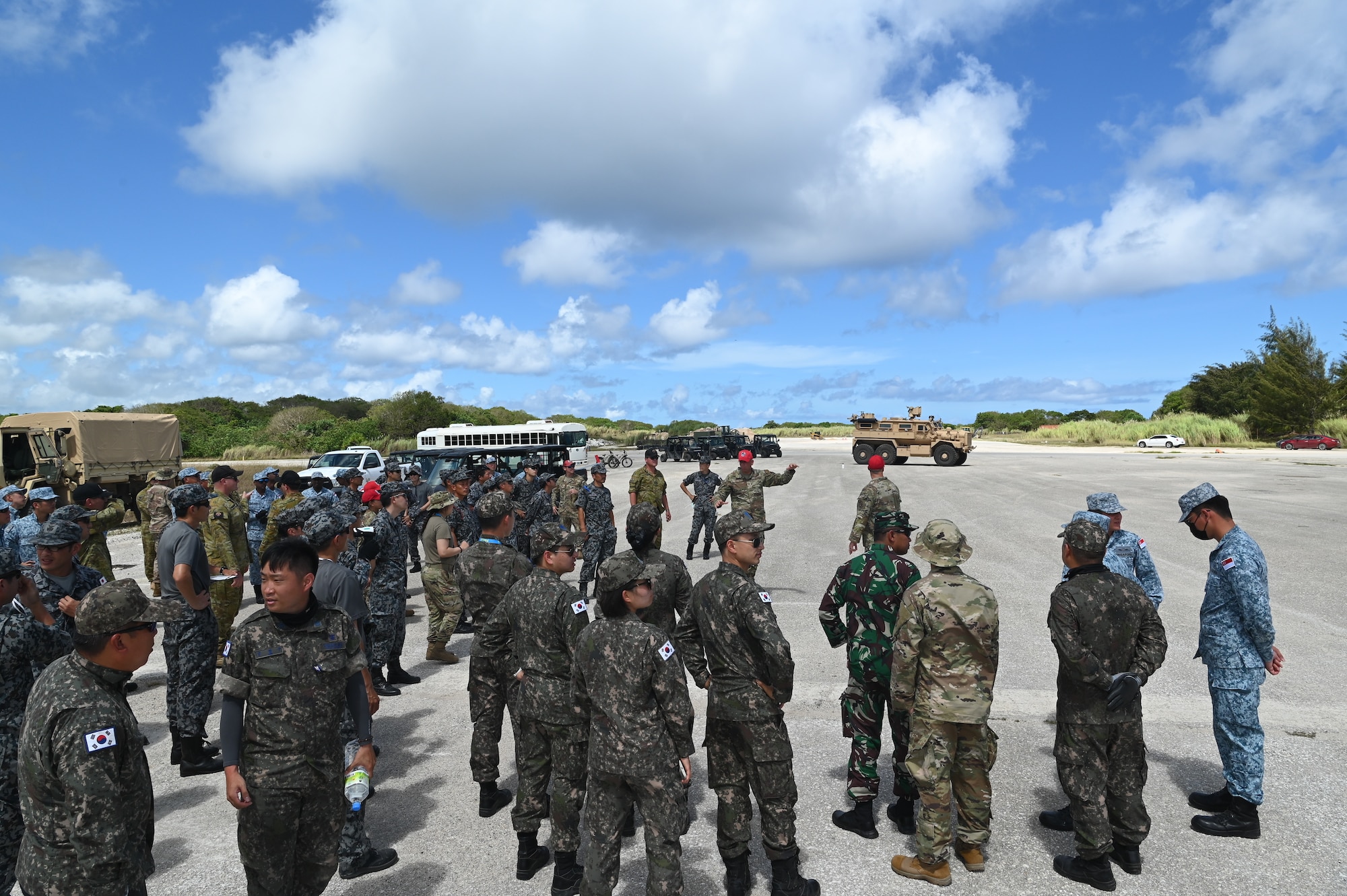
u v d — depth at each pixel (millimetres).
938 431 36688
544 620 3689
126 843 2482
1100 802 3520
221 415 54062
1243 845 3906
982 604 3494
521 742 3785
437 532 7391
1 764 3213
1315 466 31125
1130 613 3518
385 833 4230
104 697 2490
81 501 7672
